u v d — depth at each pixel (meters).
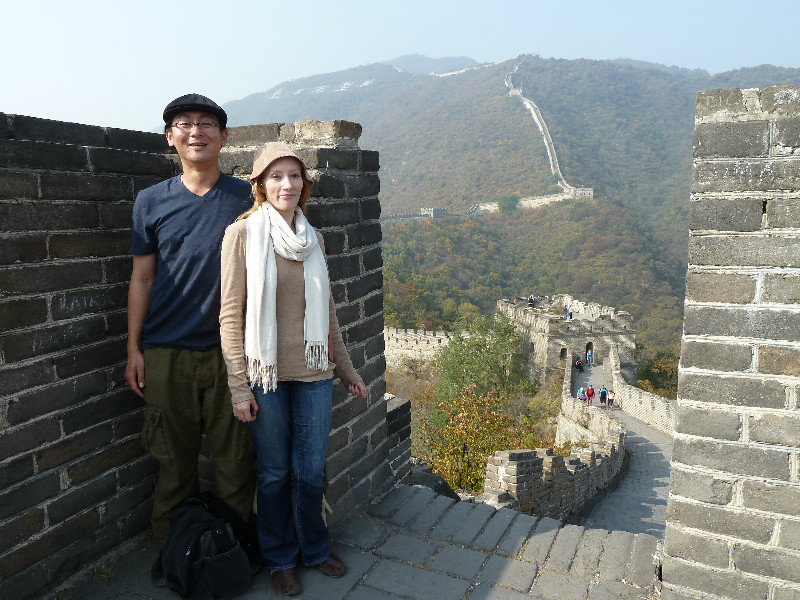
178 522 2.63
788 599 2.20
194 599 2.56
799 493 2.14
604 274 106.38
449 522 3.28
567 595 2.68
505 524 3.25
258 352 2.30
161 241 2.53
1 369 2.31
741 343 2.15
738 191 2.09
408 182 196.88
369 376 3.44
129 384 2.72
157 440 2.70
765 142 2.03
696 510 2.31
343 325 3.14
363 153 3.25
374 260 3.43
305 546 2.75
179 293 2.55
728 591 2.29
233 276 2.29
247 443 2.75
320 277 2.43
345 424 3.21
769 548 2.21
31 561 2.49
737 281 2.13
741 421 2.19
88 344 2.68
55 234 2.49
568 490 9.74
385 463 3.67
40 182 2.41
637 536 3.12
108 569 2.81
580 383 39.19
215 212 2.55
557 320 41.97
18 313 2.36
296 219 2.44
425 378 47.25
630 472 17.47
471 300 103.75
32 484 2.47
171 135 2.51
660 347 81.62
